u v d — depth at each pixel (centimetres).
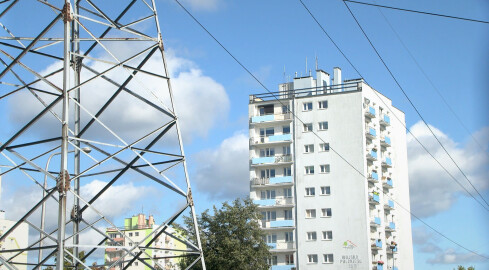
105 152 2870
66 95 2473
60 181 2425
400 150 11788
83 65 3003
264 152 10494
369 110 10375
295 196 10144
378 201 10262
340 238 9844
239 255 5984
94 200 2928
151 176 2848
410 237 11769
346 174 9994
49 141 2516
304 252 9938
